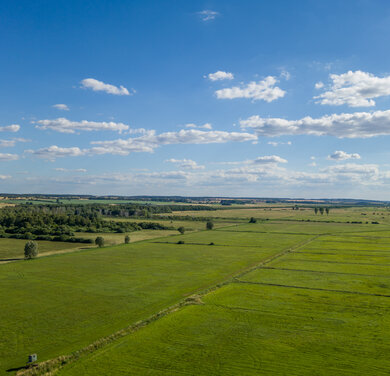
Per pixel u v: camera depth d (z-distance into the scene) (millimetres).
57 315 55812
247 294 66562
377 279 78125
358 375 36844
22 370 38438
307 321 52250
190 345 44219
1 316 55344
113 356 41375
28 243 105750
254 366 38938
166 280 79562
